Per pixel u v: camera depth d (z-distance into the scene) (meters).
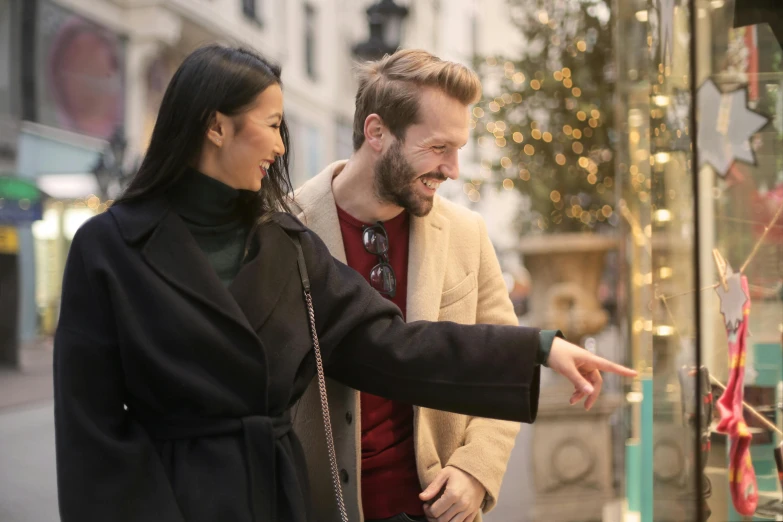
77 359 1.36
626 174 2.19
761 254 1.37
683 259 1.38
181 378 1.37
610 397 4.78
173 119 1.44
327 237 1.81
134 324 1.37
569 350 1.59
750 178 1.36
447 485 1.74
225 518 1.36
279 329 1.48
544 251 4.97
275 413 1.47
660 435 1.49
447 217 1.93
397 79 1.71
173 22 13.91
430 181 1.74
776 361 1.38
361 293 1.62
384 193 1.75
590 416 4.70
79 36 12.82
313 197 1.84
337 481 1.58
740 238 1.36
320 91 20.42
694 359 1.32
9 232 11.37
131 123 13.65
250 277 1.46
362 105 1.79
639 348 2.04
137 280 1.39
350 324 1.58
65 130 12.59
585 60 4.54
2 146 11.52
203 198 1.47
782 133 1.36
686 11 1.37
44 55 12.30
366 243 1.82
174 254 1.42
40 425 7.86
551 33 4.60
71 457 1.33
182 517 1.34
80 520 1.32
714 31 1.34
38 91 12.19
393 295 1.82
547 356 1.60
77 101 12.80
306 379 1.55
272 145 1.45
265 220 1.52
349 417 1.72
